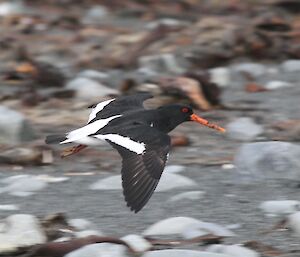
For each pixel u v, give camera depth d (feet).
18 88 59.21
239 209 37.27
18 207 37.86
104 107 37.70
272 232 34.40
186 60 65.00
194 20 77.66
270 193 39.24
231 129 48.60
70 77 62.08
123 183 31.86
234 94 57.00
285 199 38.50
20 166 43.88
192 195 38.65
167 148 33.12
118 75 62.59
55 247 31.60
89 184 40.98
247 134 47.85
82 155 45.11
